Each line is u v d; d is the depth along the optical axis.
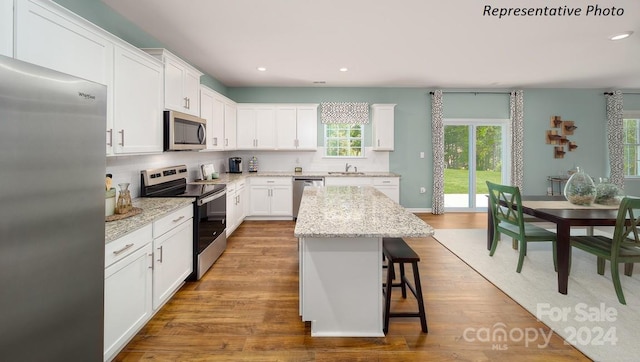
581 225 2.58
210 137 4.21
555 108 6.18
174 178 3.50
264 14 2.87
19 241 1.03
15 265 1.02
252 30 3.23
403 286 2.54
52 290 1.17
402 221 1.91
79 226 1.28
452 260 3.47
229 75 5.09
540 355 1.84
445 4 2.70
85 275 1.33
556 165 6.23
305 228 1.74
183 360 1.80
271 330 2.10
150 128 2.62
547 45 3.68
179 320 2.22
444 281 2.90
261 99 5.97
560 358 1.82
